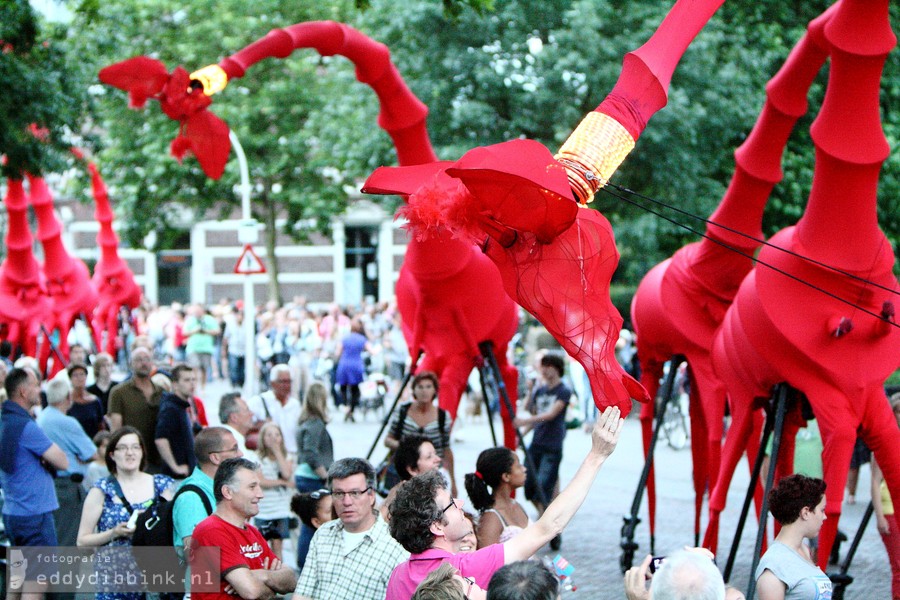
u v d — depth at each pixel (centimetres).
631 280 2583
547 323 512
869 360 812
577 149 539
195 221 3772
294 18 3366
